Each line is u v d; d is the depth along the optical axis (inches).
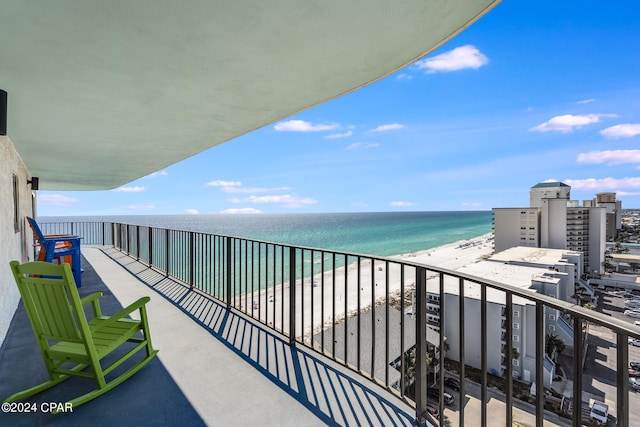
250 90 116.4
